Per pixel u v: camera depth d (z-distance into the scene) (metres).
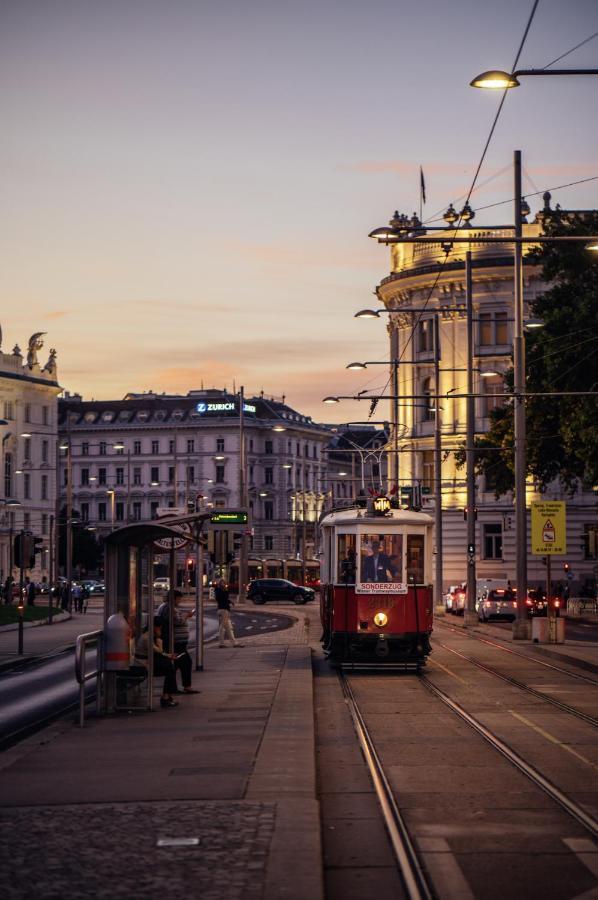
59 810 11.80
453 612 74.94
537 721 20.55
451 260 94.69
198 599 29.86
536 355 54.12
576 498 89.38
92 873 9.40
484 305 94.06
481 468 64.06
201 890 8.90
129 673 20.59
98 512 176.12
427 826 11.80
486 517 91.69
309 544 184.25
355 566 30.42
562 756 16.42
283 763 14.66
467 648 41.16
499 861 10.34
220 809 11.74
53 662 36.22
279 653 36.91
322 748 17.39
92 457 177.00
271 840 10.40
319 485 189.62
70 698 25.16
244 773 13.95
